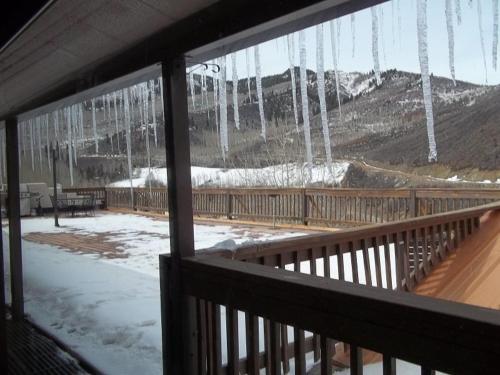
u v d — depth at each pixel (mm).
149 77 2475
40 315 4504
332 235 3066
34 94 3357
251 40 1894
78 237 10039
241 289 1854
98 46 2211
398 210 8312
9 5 1745
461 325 1157
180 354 2217
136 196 15422
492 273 4117
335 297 1464
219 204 12102
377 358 3164
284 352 2678
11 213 4477
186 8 1789
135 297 4898
